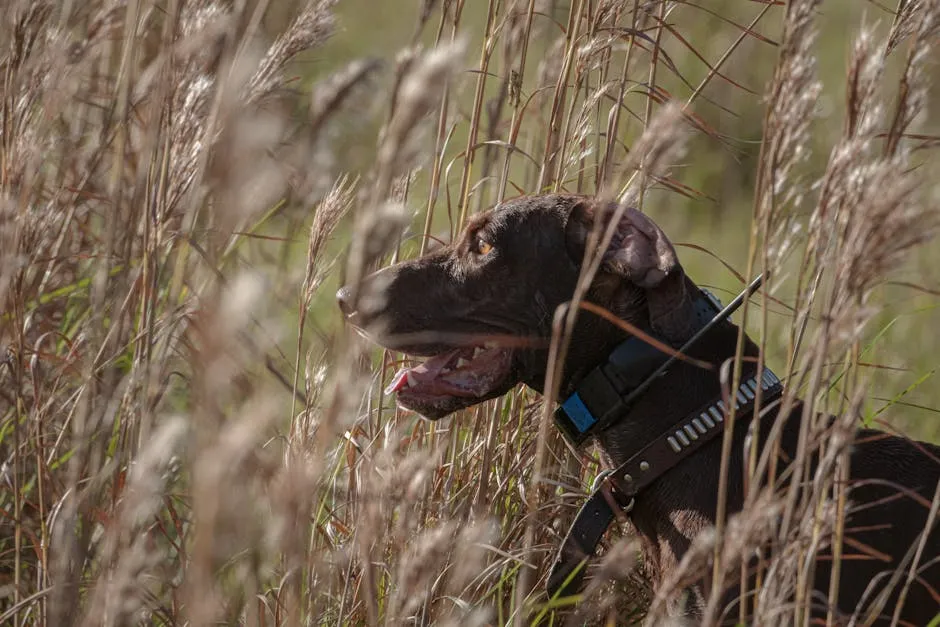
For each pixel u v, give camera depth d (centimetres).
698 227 897
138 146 466
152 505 316
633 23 430
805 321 322
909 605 356
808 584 308
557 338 317
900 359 639
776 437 298
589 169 491
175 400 461
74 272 502
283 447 414
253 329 386
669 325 384
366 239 246
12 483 414
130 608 295
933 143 354
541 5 478
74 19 416
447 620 362
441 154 438
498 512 438
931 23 300
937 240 757
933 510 316
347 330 281
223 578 395
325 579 372
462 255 416
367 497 337
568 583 382
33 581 430
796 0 295
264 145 239
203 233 394
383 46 1128
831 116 941
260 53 359
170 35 353
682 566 289
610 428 404
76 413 407
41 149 382
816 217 302
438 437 438
